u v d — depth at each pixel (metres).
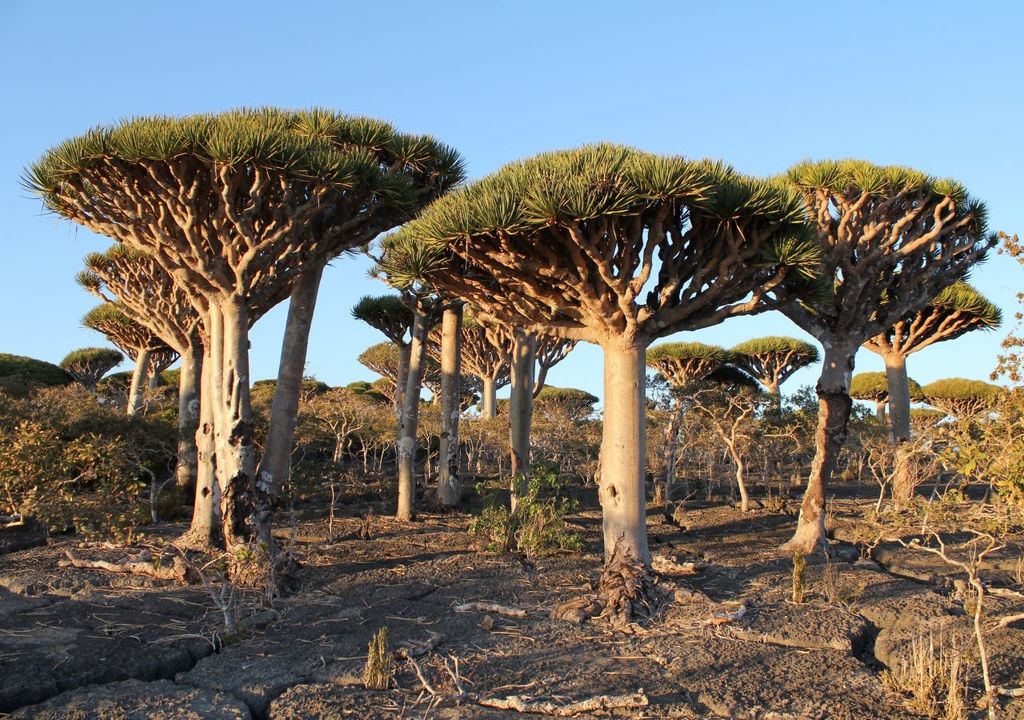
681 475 21.17
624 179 7.94
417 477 23.89
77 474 12.22
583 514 16.67
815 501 12.09
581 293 8.75
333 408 22.48
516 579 9.97
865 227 12.12
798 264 8.63
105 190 9.91
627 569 8.64
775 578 10.03
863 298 12.27
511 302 9.65
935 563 11.18
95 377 40.12
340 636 7.54
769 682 6.20
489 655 6.89
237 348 10.30
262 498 10.23
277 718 5.54
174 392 31.81
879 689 6.07
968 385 33.72
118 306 19.53
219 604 7.61
